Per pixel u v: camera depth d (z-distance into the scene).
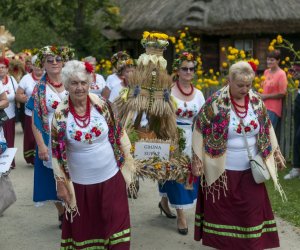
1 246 5.22
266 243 4.70
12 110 8.07
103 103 4.26
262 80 8.49
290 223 5.80
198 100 5.56
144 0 22.44
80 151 4.19
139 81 5.20
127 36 21.20
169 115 5.24
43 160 5.35
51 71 5.30
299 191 6.96
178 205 5.44
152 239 5.39
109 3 20.62
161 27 19.14
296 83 8.36
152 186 7.51
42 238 5.46
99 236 4.35
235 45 18.58
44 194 5.52
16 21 21.48
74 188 4.26
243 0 18.44
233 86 4.43
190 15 18.25
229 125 4.50
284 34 18.17
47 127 5.31
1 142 4.96
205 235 4.73
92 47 20.78
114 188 4.31
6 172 4.90
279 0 18.38
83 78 4.01
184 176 5.14
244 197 4.55
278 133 8.59
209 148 4.58
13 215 6.23
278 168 4.76
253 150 4.60
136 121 5.26
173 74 5.66
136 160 5.03
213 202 4.64
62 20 20.62
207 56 18.75
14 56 11.56
